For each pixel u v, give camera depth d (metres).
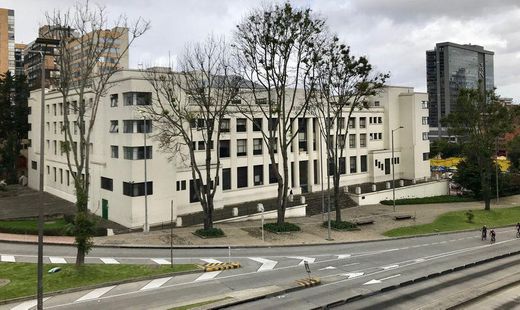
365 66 43.53
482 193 67.19
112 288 24.67
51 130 62.16
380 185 66.56
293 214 51.22
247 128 54.53
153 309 20.88
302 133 61.03
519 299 23.22
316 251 35.84
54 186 61.34
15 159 74.44
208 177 39.84
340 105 46.12
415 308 21.45
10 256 32.28
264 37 40.12
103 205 47.41
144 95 43.06
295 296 23.39
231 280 26.36
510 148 97.31
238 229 42.47
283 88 41.97
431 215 54.28
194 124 44.47
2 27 119.81
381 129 72.38
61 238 38.47
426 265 31.27
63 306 21.59
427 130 74.50
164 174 44.31
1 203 55.31
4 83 78.06
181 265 29.14
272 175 57.38
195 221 45.12
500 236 45.31
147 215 42.75
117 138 44.47
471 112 59.38
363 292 23.95
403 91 74.81
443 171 91.69
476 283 26.38
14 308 21.25
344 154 66.25
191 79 43.41
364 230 45.00
